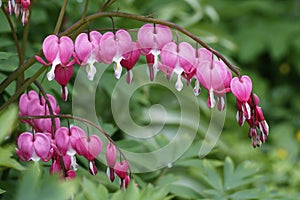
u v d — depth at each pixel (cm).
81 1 132
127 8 142
